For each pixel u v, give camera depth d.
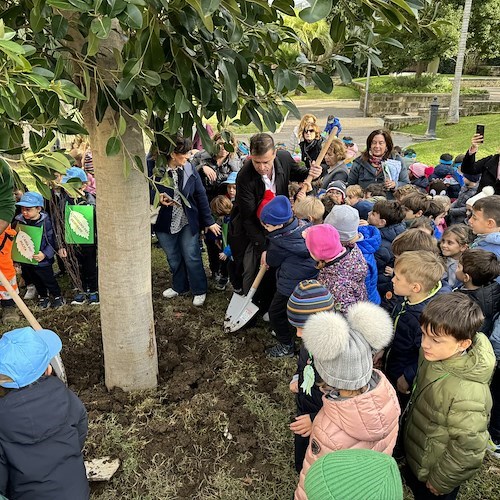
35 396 1.72
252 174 3.63
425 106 18.89
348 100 23.23
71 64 2.17
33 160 1.85
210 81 2.22
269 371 3.41
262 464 2.65
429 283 2.37
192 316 4.22
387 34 2.12
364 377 1.79
